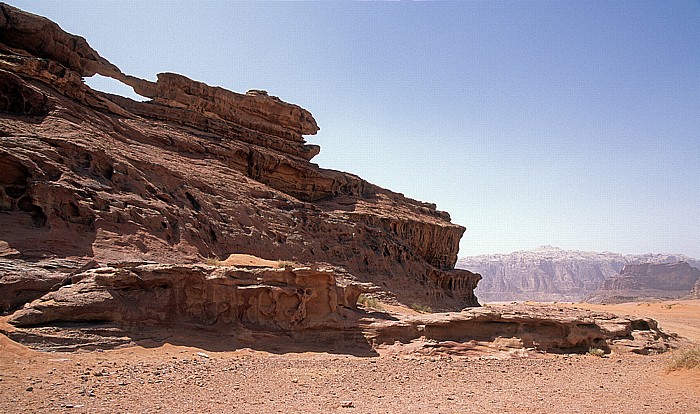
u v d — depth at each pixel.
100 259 21.77
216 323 20.50
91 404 11.58
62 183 23.19
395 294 41.72
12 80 26.02
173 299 19.81
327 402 13.09
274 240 35.66
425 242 55.69
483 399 14.09
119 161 27.30
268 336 20.77
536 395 14.85
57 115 26.94
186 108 41.97
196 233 28.39
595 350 24.31
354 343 21.98
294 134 50.47
